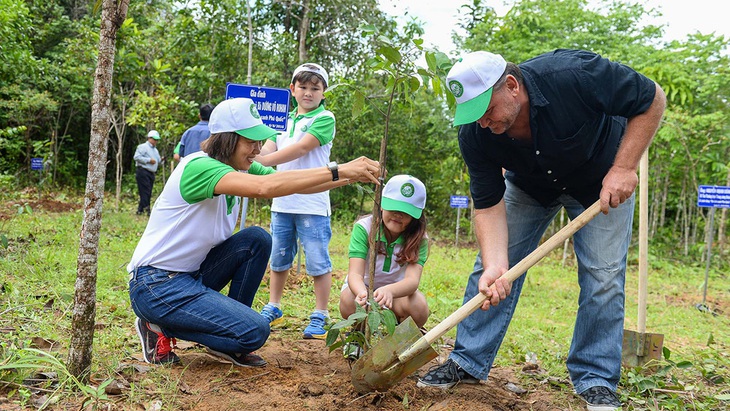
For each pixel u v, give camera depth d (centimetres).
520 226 344
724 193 782
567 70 279
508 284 290
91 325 288
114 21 271
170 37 1323
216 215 321
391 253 366
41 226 853
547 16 1389
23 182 1634
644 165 408
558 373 395
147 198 1279
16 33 1050
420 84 304
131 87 1547
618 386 366
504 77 269
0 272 509
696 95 1210
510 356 436
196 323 315
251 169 372
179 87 1324
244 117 316
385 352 289
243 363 335
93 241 284
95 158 278
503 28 1373
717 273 1093
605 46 1323
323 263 435
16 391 275
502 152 305
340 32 1475
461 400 316
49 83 1652
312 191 299
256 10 1412
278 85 1345
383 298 336
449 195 1462
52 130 1792
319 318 429
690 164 1200
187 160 314
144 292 317
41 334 357
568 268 1004
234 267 351
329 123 431
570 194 329
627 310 721
